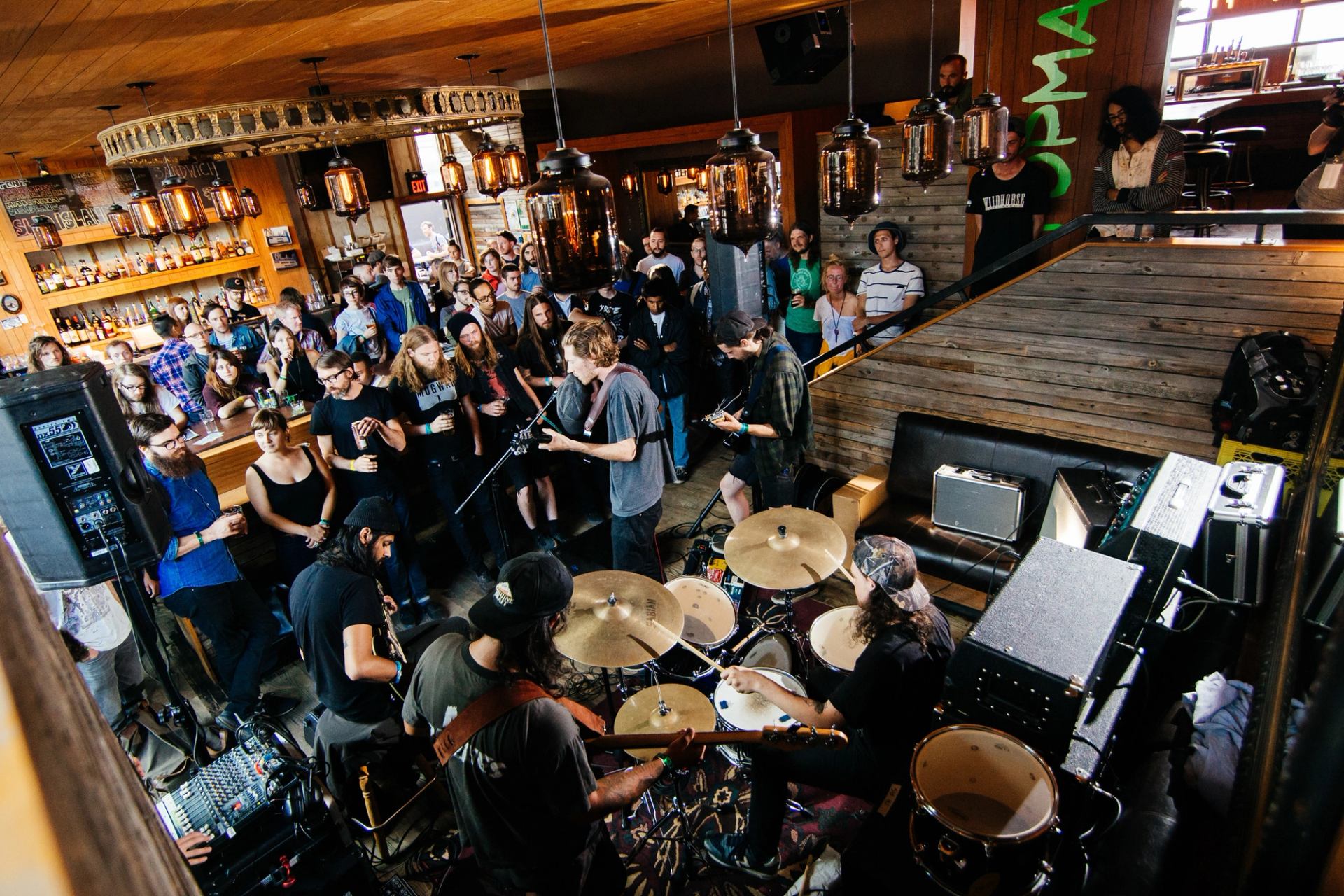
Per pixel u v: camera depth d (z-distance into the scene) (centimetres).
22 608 19
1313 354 300
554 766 179
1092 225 354
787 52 566
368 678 254
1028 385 394
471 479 427
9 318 754
